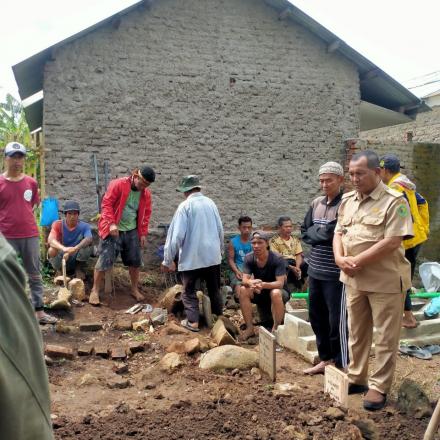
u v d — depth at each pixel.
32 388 1.32
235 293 7.27
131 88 8.34
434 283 7.58
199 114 8.66
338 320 4.55
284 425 3.64
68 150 8.09
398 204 3.87
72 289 6.70
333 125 9.32
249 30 8.86
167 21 8.48
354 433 3.49
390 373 4.03
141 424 3.62
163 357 4.96
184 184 6.21
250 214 8.97
